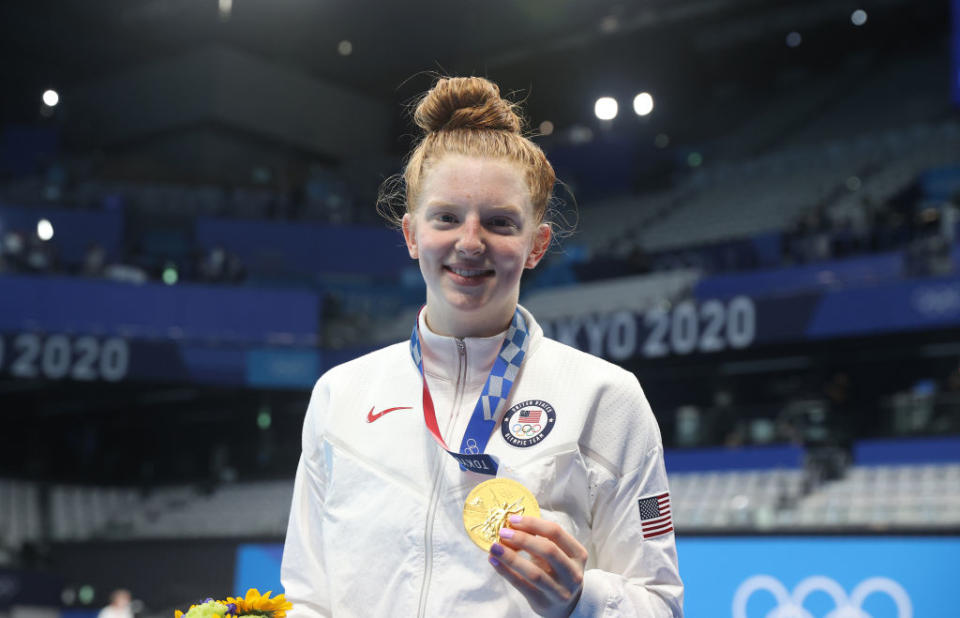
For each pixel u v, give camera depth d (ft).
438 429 5.14
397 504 5.03
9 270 50.83
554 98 78.13
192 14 68.54
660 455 5.34
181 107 69.15
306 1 66.33
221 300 52.85
